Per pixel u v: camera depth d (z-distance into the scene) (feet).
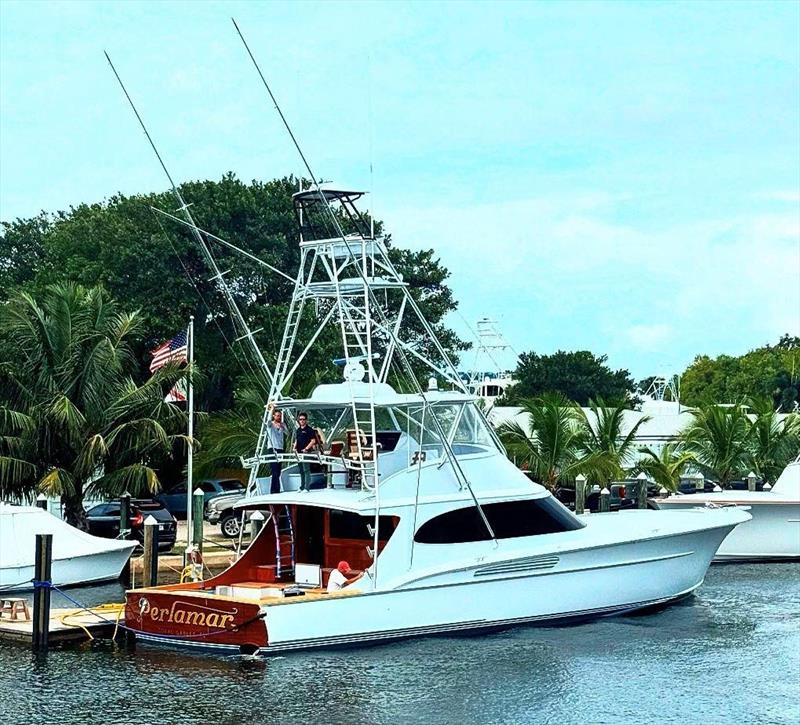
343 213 129.90
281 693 65.10
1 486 115.75
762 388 289.94
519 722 60.95
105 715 61.72
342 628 72.64
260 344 164.14
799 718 61.67
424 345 182.39
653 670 70.28
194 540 110.42
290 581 80.43
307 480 79.15
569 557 80.12
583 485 120.67
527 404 146.30
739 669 70.64
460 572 75.92
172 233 171.22
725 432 152.25
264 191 178.81
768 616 85.61
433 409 80.12
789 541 114.93
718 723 60.95
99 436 114.42
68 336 119.75
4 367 116.26
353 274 162.30
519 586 78.18
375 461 74.33
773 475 154.20
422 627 75.05
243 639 71.26
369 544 77.25
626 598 83.41
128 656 72.95
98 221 192.13
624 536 82.84
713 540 89.20
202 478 143.64
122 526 110.93
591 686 66.95
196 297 169.17
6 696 64.90
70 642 76.69
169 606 74.23
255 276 171.83
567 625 80.89
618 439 154.51
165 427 122.21
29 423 114.83
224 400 172.45
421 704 63.52
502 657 72.54
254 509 83.25
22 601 81.76
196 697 64.54
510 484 80.69
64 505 119.24
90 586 100.07
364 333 85.25
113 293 170.91
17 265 244.83
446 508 77.00
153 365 121.49
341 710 62.54
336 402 76.38
